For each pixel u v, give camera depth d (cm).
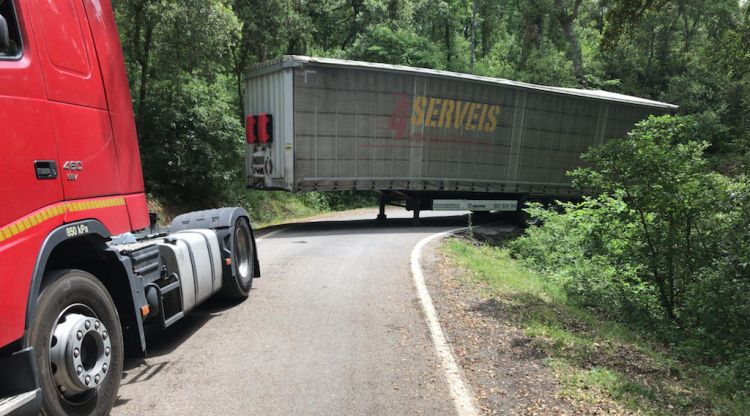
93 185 377
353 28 3916
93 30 394
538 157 2052
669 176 841
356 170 1656
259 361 498
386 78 1672
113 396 371
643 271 952
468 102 1842
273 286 819
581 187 920
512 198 2111
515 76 4262
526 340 580
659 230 895
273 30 2455
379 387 443
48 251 313
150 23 1681
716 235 838
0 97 287
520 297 785
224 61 2139
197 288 575
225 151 2047
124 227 423
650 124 856
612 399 439
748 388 536
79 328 329
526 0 4441
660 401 453
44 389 301
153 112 1884
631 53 4638
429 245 1323
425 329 604
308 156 1570
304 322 626
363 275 912
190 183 1994
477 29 5584
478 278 906
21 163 299
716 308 736
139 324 415
